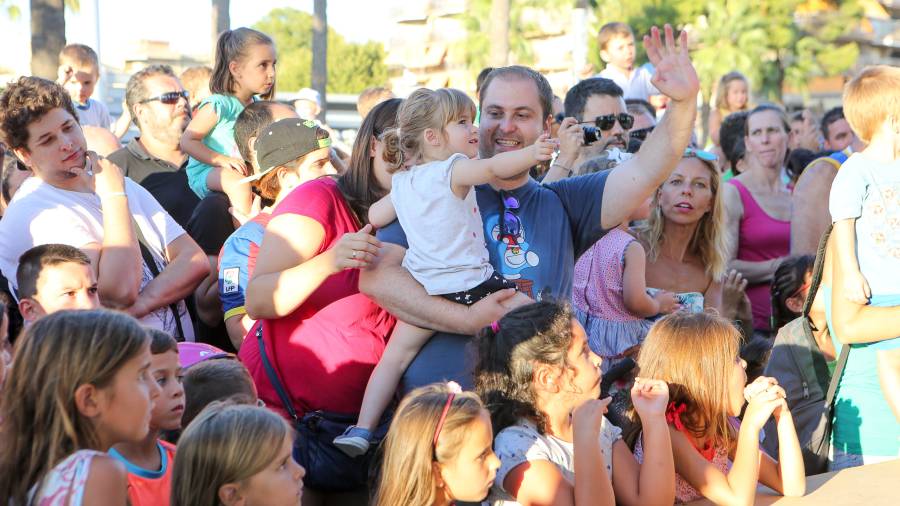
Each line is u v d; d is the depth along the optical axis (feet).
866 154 12.82
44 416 7.43
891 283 12.46
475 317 10.44
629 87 28.19
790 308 15.90
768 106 20.34
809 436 13.10
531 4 106.11
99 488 7.20
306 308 11.52
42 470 7.39
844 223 12.63
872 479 10.49
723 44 112.37
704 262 16.01
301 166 13.34
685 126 10.72
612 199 11.32
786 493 10.19
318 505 11.59
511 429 9.46
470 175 10.41
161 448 9.36
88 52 24.52
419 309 10.64
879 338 12.34
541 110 12.05
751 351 15.21
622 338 14.06
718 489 9.82
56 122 12.61
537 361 9.50
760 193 20.10
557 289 11.20
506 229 11.18
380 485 9.06
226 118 18.89
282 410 11.51
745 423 9.91
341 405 11.41
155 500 8.86
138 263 12.78
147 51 118.11
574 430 8.96
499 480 9.34
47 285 10.99
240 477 7.61
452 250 10.61
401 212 10.96
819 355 13.29
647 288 15.08
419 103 11.10
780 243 19.83
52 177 12.76
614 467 9.77
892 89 12.51
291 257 11.25
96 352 7.47
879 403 12.64
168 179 19.26
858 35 131.13
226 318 14.23
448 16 132.57
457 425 8.70
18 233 12.55
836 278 12.73
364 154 11.98
